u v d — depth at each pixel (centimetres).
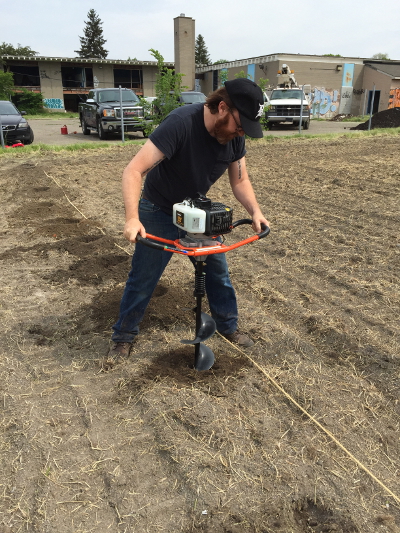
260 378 303
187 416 263
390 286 430
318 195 792
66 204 762
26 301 414
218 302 333
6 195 830
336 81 3669
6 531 199
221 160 271
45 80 4112
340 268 477
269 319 377
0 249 550
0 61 3944
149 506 210
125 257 511
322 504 212
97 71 4203
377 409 275
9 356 330
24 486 221
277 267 486
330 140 1622
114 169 1086
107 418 266
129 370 308
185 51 3300
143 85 4362
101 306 397
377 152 1285
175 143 251
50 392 290
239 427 257
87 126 1859
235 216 686
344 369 313
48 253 531
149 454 240
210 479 223
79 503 212
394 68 3741
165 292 426
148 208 290
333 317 377
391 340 344
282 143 1566
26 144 1562
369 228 602
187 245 248
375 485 223
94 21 7462
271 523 204
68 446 245
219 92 237
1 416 269
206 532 199
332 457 238
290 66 3488
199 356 293
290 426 260
